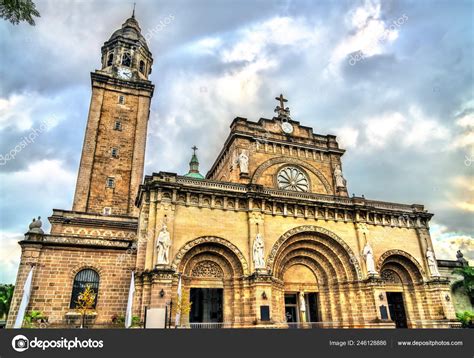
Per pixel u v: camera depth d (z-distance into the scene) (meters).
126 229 42.34
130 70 55.84
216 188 31.58
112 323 30.02
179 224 28.92
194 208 30.02
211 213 30.44
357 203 36.62
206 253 29.84
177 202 29.52
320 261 34.66
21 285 29.59
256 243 30.17
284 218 33.16
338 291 33.50
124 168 48.38
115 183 47.06
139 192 31.42
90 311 30.38
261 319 27.20
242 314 28.42
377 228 36.78
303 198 35.03
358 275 33.19
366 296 32.47
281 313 31.14
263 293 28.09
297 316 33.16
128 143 50.16
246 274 29.36
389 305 37.19
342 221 35.50
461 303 40.78
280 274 32.69
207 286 29.06
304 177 40.97
